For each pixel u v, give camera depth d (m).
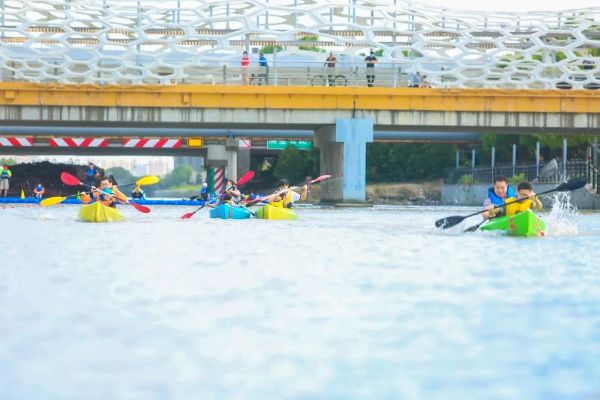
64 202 57.56
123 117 51.75
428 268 13.11
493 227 21.22
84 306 8.99
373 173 101.44
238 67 54.94
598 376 6.11
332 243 18.41
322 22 55.00
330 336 7.45
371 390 5.72
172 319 8.22
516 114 52.62
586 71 54.56
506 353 6.82
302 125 53.59
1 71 54.91
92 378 5.96
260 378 6.01
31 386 5.73
